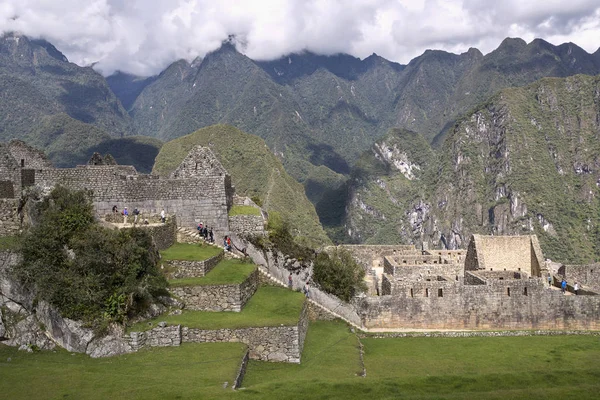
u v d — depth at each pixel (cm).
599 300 3809
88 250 2739
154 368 2384
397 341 3516
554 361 3036
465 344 3441
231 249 3816
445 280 4081
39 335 2623
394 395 2300
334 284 3916
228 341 2747
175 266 3262
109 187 3772
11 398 2034
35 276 2686
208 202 3925
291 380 2425
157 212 3859
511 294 3809
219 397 2067
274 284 3716
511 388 2456
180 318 2878
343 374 2600
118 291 2703
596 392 2355
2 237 3039
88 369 2369
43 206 3048
